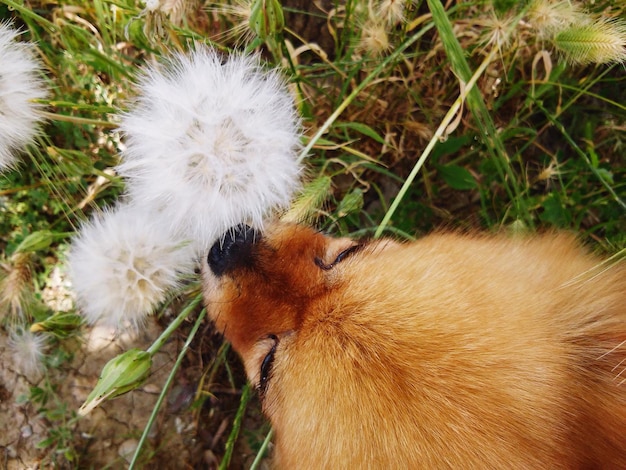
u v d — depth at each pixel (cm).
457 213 28
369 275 14
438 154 26
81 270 19
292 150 19
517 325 13
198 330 27
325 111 26
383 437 13
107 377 15
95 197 25
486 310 13
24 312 24
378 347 13
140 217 19
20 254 21
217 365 26
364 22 23
